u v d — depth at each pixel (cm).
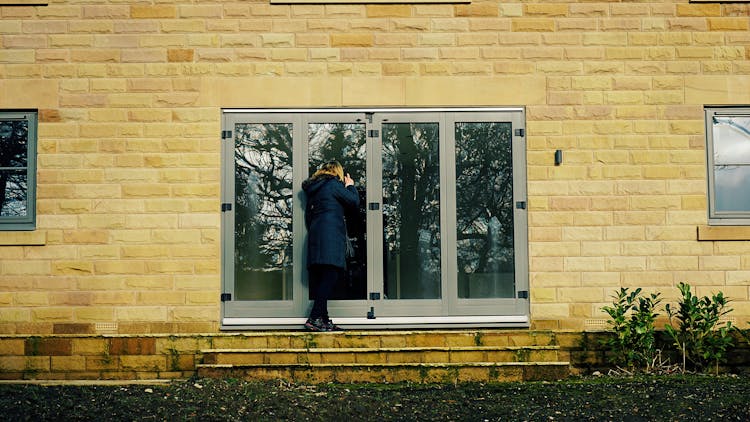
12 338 863
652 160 909
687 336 864
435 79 912
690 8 917
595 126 912
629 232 904
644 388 768
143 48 909
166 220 898
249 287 902
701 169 910
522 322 897
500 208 912
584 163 909
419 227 910
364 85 910
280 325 897
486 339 862
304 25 912
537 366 815
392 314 902
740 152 922
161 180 901
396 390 778
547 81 913
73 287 891
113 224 897
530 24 915
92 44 908
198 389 759
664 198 907
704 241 904
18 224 905
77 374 861
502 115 915
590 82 913
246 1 912
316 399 740
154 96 906
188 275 895
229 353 829
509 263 906
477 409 713
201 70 909
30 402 715
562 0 916
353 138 915
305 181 887
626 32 916
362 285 904
